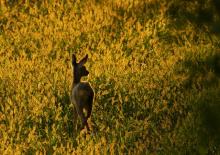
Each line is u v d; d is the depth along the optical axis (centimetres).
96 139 4522
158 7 8156
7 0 8431
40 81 5697
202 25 2580
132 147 4538
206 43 6950
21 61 6156
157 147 4362
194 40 7231
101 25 7581
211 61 2581
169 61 6188
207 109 2497
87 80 5769
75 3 8131
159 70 5997
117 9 8231
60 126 4897
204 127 2550
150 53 6919
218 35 2461
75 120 4916
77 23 7538
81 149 4344
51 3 8256
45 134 4812
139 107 5275
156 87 5584
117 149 4422
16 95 5291
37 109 4931
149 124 4919
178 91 5469
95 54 6438
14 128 4675
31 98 5312
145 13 8112
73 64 4912
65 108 5275
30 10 7825
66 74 5847
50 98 5394
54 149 4203
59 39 7075
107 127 4875
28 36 7188
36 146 4425
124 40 7306
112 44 6738
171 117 5103
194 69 2814
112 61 6266
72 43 7025
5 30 7344
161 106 5272
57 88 5566
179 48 6731
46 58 6388
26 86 5469
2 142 4306
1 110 5316
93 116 5128
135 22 7944
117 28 7612
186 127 4416
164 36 7506
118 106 5219
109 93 5534
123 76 5844
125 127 4812
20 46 6969
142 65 6212
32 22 7650
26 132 4659
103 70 5978
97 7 8094
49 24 7388
